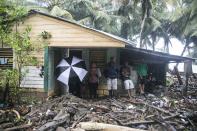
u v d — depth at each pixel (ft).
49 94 47.96
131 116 38.06
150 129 35.60
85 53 53.42
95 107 39.14
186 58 58.65
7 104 43.11
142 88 58.34
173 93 64.23
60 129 32.45
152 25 93.91
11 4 44.75
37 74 48.11
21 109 39.45
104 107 39.14
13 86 44.09
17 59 44.68
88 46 46.60
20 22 47.75
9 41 42.98
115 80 49.75
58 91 50.93
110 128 32.63
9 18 43.83
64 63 46.57
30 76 48.32
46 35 47.42
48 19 47.47
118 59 54.34
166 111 41.14
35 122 34.81
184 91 63.72
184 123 39.04
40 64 48.03
